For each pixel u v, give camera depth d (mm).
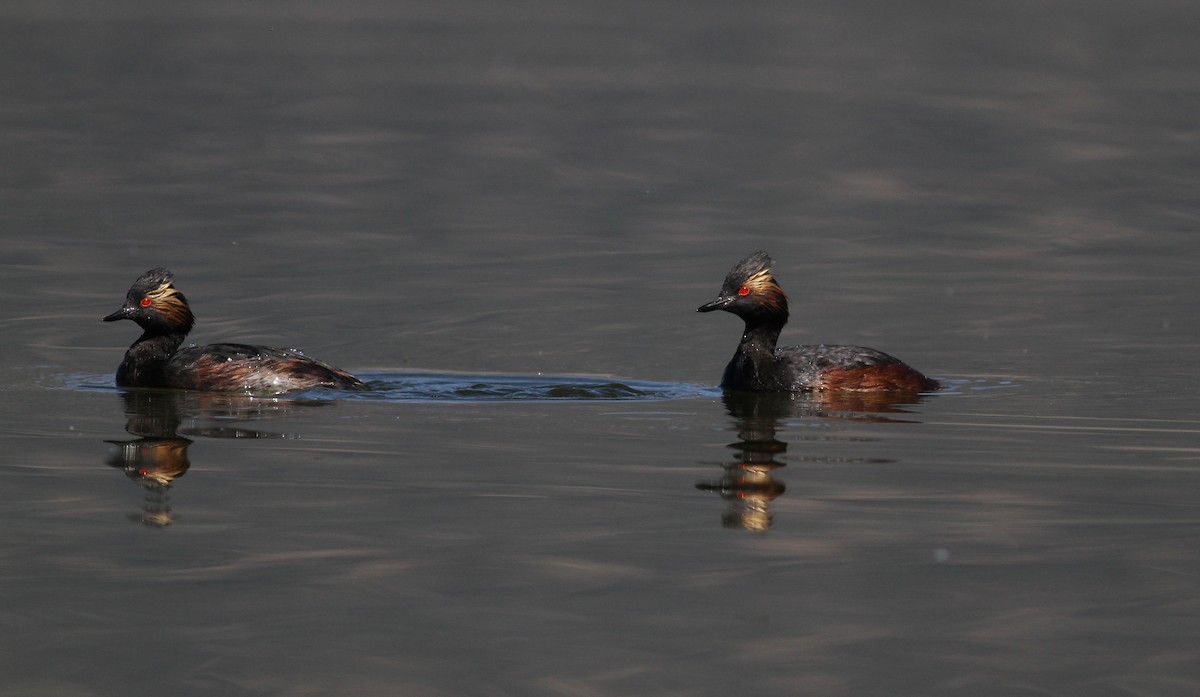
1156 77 49406
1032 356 18609
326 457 13273
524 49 58906
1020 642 9000
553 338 19828
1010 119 41438
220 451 13477
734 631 9203
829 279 23797
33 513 11469
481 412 15414
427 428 14539
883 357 16969
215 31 63438
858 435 14367
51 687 8391
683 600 9703
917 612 9500
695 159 36219
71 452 13422
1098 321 20641
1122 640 9055
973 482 12469
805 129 40344
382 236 27125
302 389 16406
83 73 49500
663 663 8734
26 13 67812
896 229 28172
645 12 75000
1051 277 23797
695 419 15180
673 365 18500
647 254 25828
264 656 8797
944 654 8859
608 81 49750
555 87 48250
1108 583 9969
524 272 24188
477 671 8625
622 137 39281
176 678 8516
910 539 10906
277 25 66625
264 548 10664
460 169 34781
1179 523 11242
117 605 9594
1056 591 9828
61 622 9305
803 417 15266
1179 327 20188
